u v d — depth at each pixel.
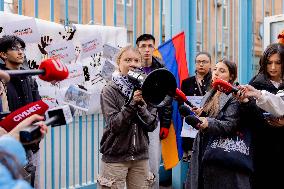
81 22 4.40
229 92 2.91
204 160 3.09
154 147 4.16
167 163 4.60
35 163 3.13
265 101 2.84
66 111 1.72
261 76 3.30
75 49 4.11
